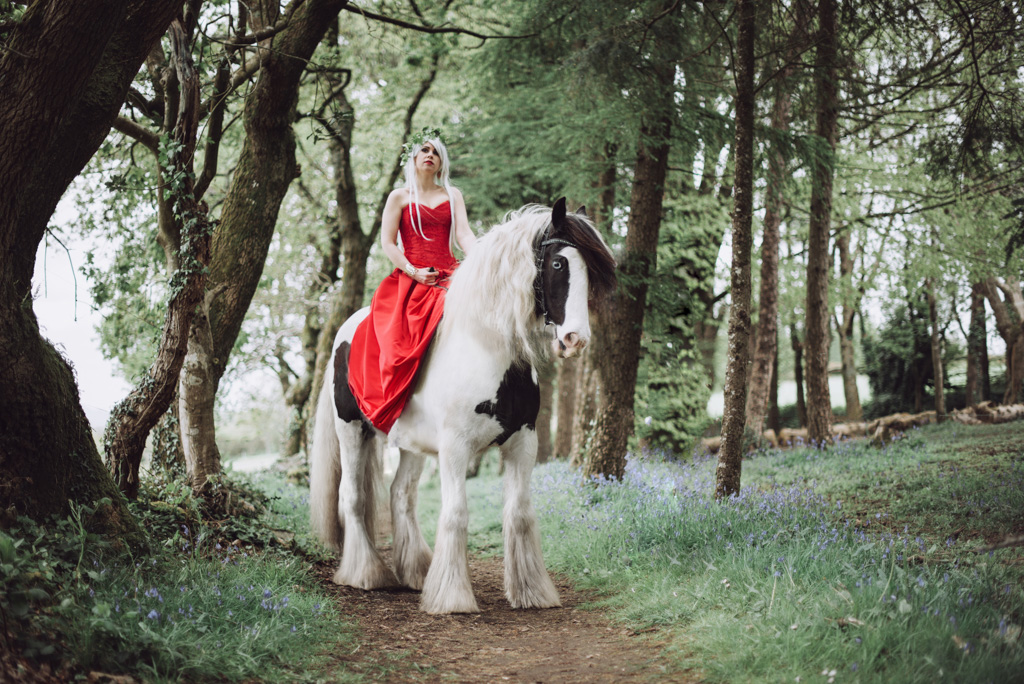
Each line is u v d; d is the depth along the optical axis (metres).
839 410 27.19
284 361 18.00
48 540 3.51
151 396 5.10
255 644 3.32
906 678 2.67
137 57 4.27
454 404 4.48
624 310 8.68
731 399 6.62
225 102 6.82
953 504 6.49
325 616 4.10
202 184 6.78
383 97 14.54
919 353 20.59
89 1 3.35
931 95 13.55
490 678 3.36
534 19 7.20
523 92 11.23
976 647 2.87
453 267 5.13
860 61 8.76
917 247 16.81
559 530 6.65
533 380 4.65
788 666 2.99
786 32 7.36
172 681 2.83
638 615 4.15
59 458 3.83
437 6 9.48
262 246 6.88
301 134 15.00
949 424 13.33
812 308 12.66
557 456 15.86
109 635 2.93
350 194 13.75
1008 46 6.62
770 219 13.39
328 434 5.84
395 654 3.68
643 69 7.03
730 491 6.57
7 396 3.61
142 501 5.25
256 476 13.00
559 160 11.28
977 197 11.27
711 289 15.34
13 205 3.53
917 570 4.05
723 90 8.53
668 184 13.57
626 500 7.20
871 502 7.16
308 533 6.58
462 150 14.18
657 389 13.98
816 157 8.75
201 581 4.00
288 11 6.73
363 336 5.20
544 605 4.63
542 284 4.32
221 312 6.68
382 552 7.23
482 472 16.17
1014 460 8.12
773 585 3.77
